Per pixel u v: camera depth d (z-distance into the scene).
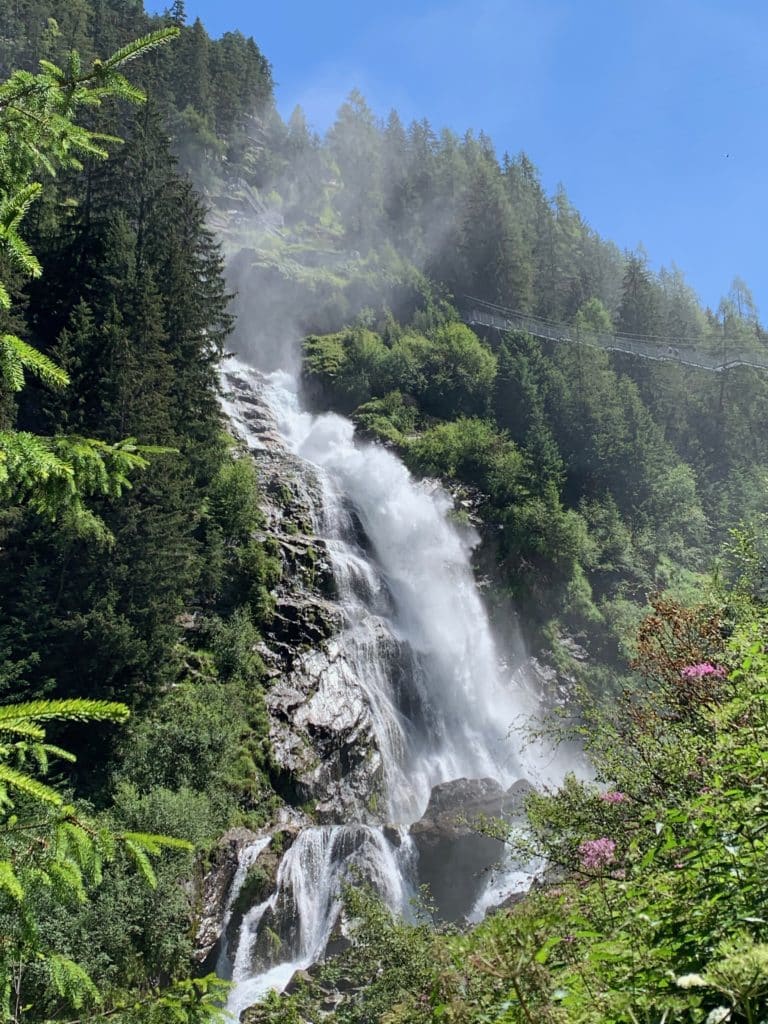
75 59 4.52
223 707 24.52
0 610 22.36
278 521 36.03
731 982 2.09
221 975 17.83
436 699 33.22
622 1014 2.46
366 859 20.28
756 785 3.38
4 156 4.48
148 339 31.03
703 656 6.56
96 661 21.75
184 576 25.48
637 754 6.36
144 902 16.33
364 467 45.09
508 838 7.25
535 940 2.78
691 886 3.14
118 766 21.00
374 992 8.33
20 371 4.18
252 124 101.75
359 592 34.91
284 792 24.14
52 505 4.80
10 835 3.14
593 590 43.94
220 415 38.75
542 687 37.81
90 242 37.44
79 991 3.68
